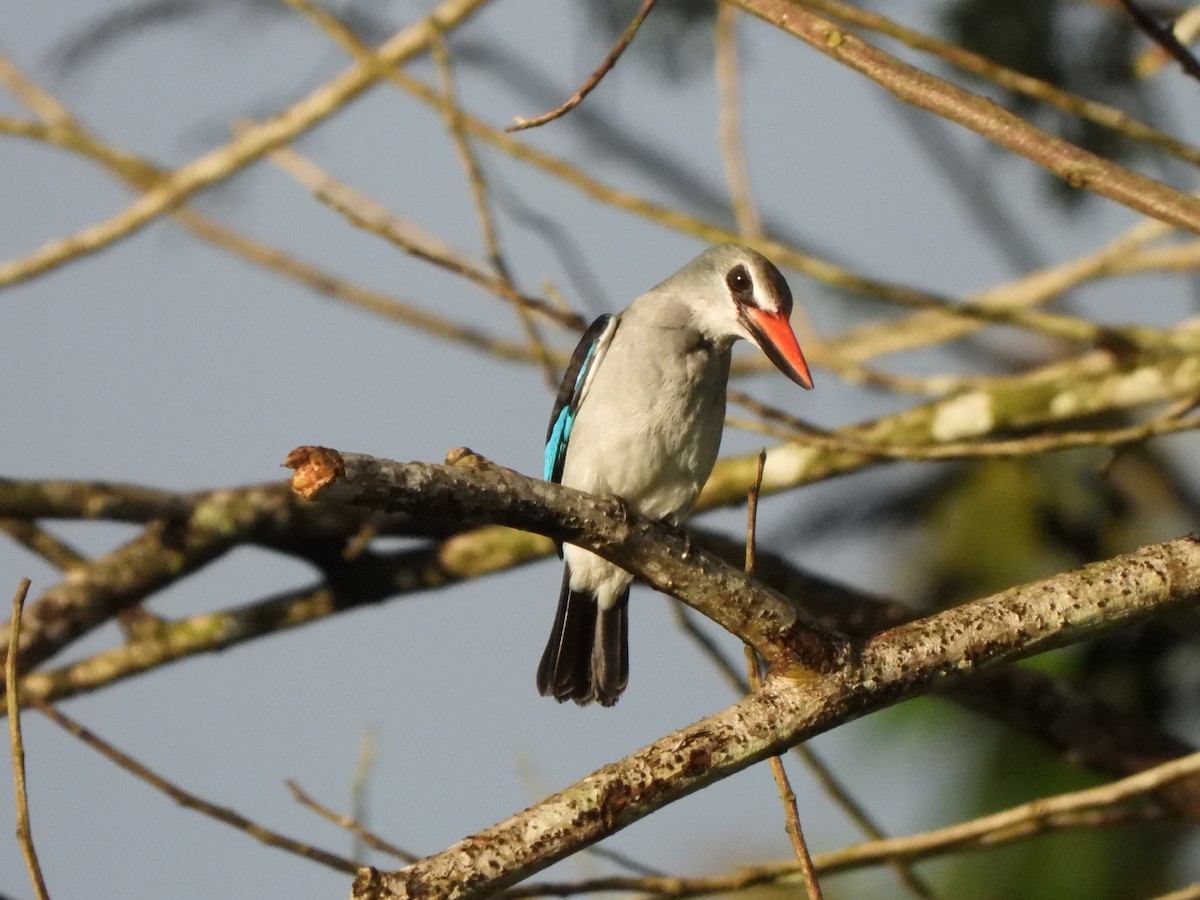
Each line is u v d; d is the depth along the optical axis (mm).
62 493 11188
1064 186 12789
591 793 6160
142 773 8195
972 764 11133
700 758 6324
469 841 6016
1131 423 12344
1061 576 6859
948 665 6625
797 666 6512
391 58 11523
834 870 8953
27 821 6020
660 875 9086
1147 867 10688
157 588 11617
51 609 11438
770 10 7578
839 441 10023
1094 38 11930
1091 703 10781
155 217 12406
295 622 11898
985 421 11430
